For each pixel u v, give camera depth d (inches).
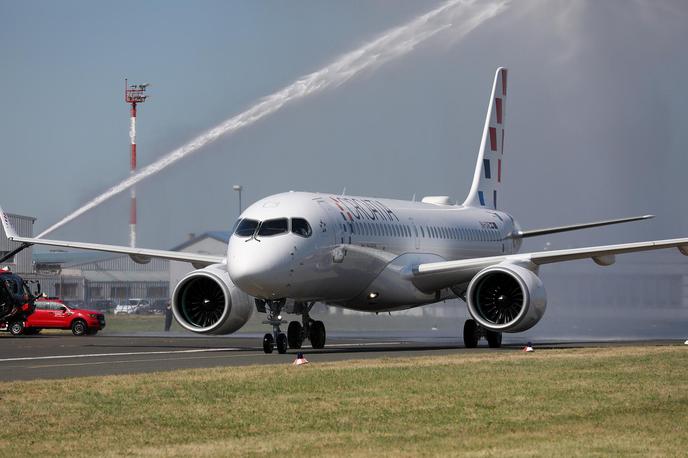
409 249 3553.2
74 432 1443.2
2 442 1373.0
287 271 2915.8
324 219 3078.2
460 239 3978.8
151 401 1717.5
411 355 2807.6
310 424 1496.1
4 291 4702.3
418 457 1258.6
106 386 1918.1
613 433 1412.4
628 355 2620.6
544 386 1894.7
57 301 5108.3
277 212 2992.1
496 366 2282.2
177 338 4347.9
